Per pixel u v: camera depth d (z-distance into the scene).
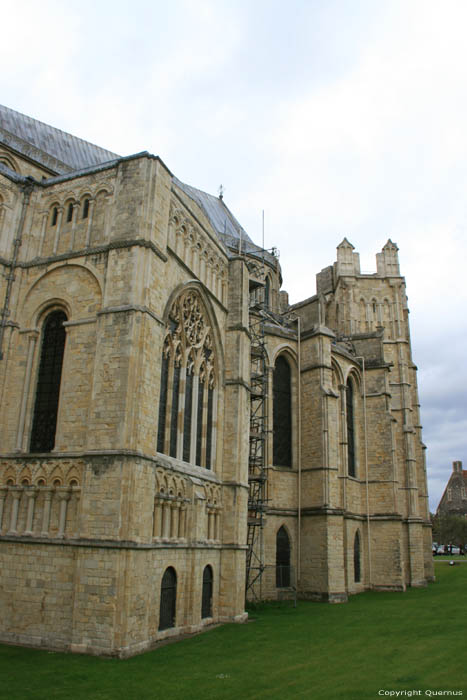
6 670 20.75
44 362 29.73
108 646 23.23
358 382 59.16
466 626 30.77
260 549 43.62
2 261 30.59
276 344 51.00
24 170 42.75
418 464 71.50
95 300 28.77
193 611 30.42
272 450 48.75
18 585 25.94
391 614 36.69
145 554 25.48
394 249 81.69
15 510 27.20
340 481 52.25
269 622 34.28
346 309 79.38
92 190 30.86
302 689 19.20
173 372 32.50
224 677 20.80
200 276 36.56
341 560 45.97
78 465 26.44
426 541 66.56
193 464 34.16
